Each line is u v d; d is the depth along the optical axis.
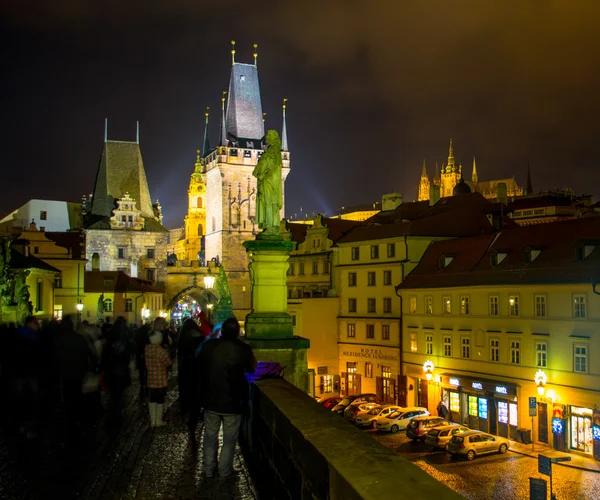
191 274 133.00
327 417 9.88
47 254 98.69
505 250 63.03
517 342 58.12
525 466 46.88
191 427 16.94
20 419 18.08
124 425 18.67
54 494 11.87
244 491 11.99
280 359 21.47
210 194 158.38
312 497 8.02
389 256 78.75
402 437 56.59
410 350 73.56
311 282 96.19
